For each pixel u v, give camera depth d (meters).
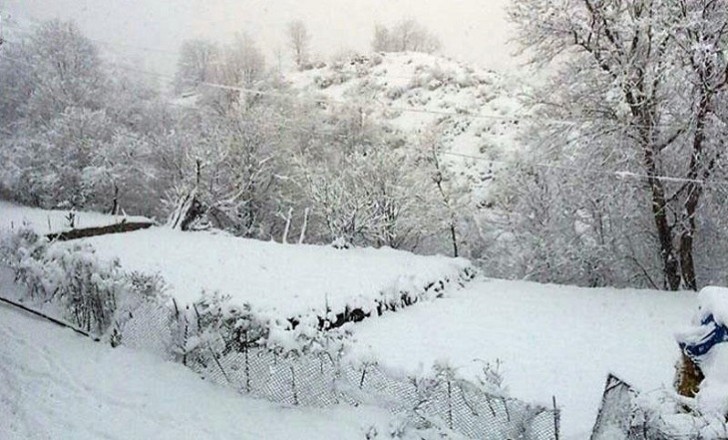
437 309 14.52
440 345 11.60
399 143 36.81
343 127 36.00
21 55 34.03
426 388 7.60
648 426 5.97
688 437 5.68
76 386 9.16
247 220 30.58
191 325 9.84
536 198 22.66
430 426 7.33
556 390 9.51
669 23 17.48
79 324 11.88
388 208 25.33
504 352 11.31
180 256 17.05
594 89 19.25
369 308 13.36
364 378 8.20
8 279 14.73
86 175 28.73
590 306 15.03
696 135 18.25
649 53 18.31
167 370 9.71
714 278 20.67
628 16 18.72
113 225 22.66
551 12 19.00
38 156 29.78
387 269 16.44
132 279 11.23
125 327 10.96
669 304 15.19
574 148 19.80
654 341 12.07
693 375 7.67
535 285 17.78
